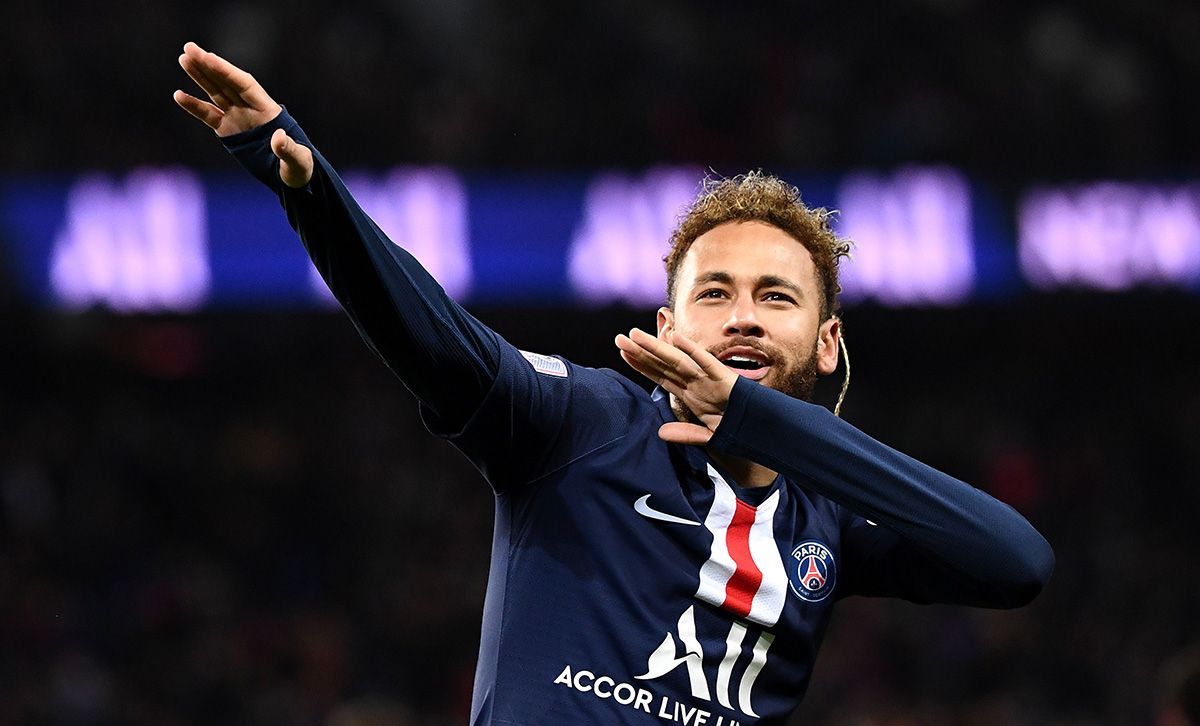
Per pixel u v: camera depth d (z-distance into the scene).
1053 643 35.53
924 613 35.41
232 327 39.66
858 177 38.62
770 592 7.94
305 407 41.25
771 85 40.16
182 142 38.00
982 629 35.19
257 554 37.78
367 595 36.84
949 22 41.25
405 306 7.32
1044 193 38.78
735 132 39.47
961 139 39.25
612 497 7.77
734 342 8.24
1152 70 41.19
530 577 7.70
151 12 39.84
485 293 37.47
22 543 36.66
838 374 42.94
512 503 7.90
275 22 39.62
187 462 39.38
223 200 36.94
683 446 8.05
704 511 7.93
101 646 34.84
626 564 7.68
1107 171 39.12
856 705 33.16
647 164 38.72
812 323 8.52
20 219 36.69
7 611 34.66
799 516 8.44
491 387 7.53
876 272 38.19
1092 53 41.00
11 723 32.47
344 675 34.41
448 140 38.41
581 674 7.52
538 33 40.97
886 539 8.73
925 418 42.03
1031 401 42.72
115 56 38.88
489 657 7.73
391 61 40.22
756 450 7.83
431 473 39.88
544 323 38.59
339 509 38.97
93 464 39.06
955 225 38.47
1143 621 36.91
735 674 7.80
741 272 8.36
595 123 38.97
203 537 38.06
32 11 39.31
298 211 7.25
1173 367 43.25
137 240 36.69
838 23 41.50
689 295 8.45
